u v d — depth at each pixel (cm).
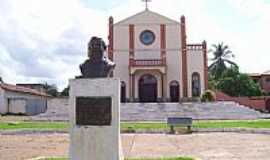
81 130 973
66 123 3328
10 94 5134
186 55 5384
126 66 5422
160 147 1762
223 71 7862
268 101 5669
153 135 2427
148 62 5338
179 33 5434
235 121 3516
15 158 1391
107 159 961
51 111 4381
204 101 4819
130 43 5450
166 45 5438
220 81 7081
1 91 4944
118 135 966
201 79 5353
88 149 969
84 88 980
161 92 5319
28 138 2206
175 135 2420
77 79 986
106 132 965
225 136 2327
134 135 2420
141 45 5450
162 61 5331
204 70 5356
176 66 5403
